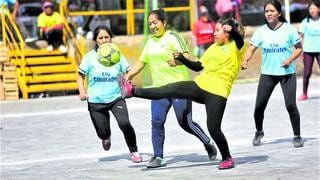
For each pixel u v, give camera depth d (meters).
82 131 19.19
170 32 12.79
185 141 16.61
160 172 12.45
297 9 33.28
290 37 14.31
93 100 13.47
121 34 31.25
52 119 21.80
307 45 22.70
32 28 29.88
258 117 14.97
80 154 15.59
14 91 27.69
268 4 14.38
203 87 11.84
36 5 30.20
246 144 15.61
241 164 12.76
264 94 14.62
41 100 26.84
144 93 11.58
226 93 11.91
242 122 19.41
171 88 11.71
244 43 11.99
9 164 14.79
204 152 14.84
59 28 28.88
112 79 13.41
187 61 11.85
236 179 11.32
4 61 27.72
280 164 12.58
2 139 18.47
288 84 14.44
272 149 14.55
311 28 22.56
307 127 17.73
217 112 11.86
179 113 12.81
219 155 14.15
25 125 20.81
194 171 12.30
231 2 31.75
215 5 31.94
